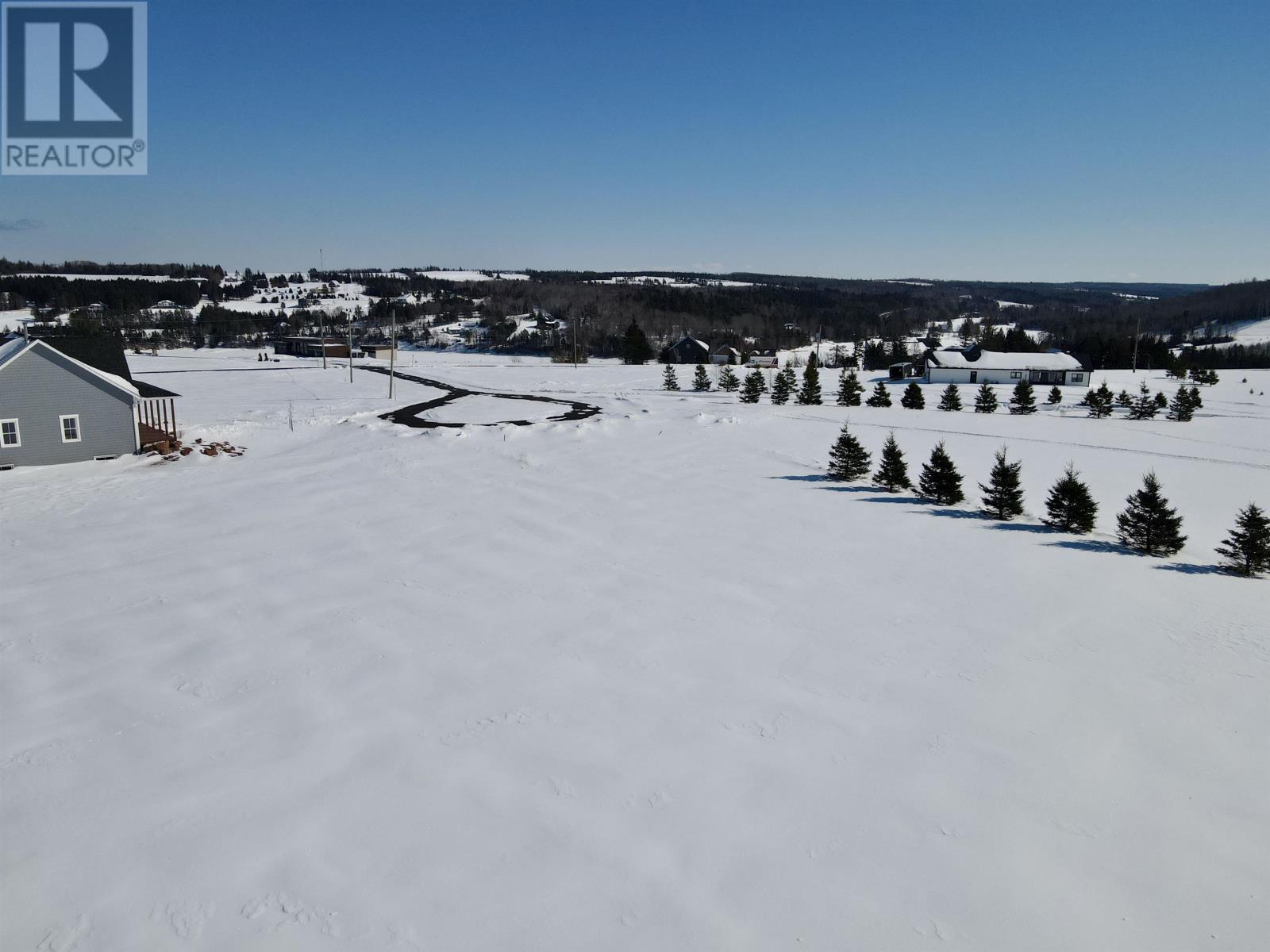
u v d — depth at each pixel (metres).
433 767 8.91
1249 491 25.70
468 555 17.00
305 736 9.56
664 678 11.27
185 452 28.56
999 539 19.05
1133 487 26.08
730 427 37.62
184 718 9.98
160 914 6.66
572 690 10.84
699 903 6.88
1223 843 7.75
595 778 8.75
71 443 27.19
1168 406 52.12
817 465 28.50
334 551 17.22
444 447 30.88
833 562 16.89
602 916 6.71
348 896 6.89
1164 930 6.61
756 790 8.58
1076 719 10.22
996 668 11.73
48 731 9.66
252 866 7.27
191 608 13.76
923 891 7.07
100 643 12.30
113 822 7.89
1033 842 7.77
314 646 12.20
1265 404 55.19
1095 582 15.84
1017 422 43.19
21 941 6.33
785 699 10.69
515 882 7.10
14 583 15.05
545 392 55.12
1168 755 9.37
